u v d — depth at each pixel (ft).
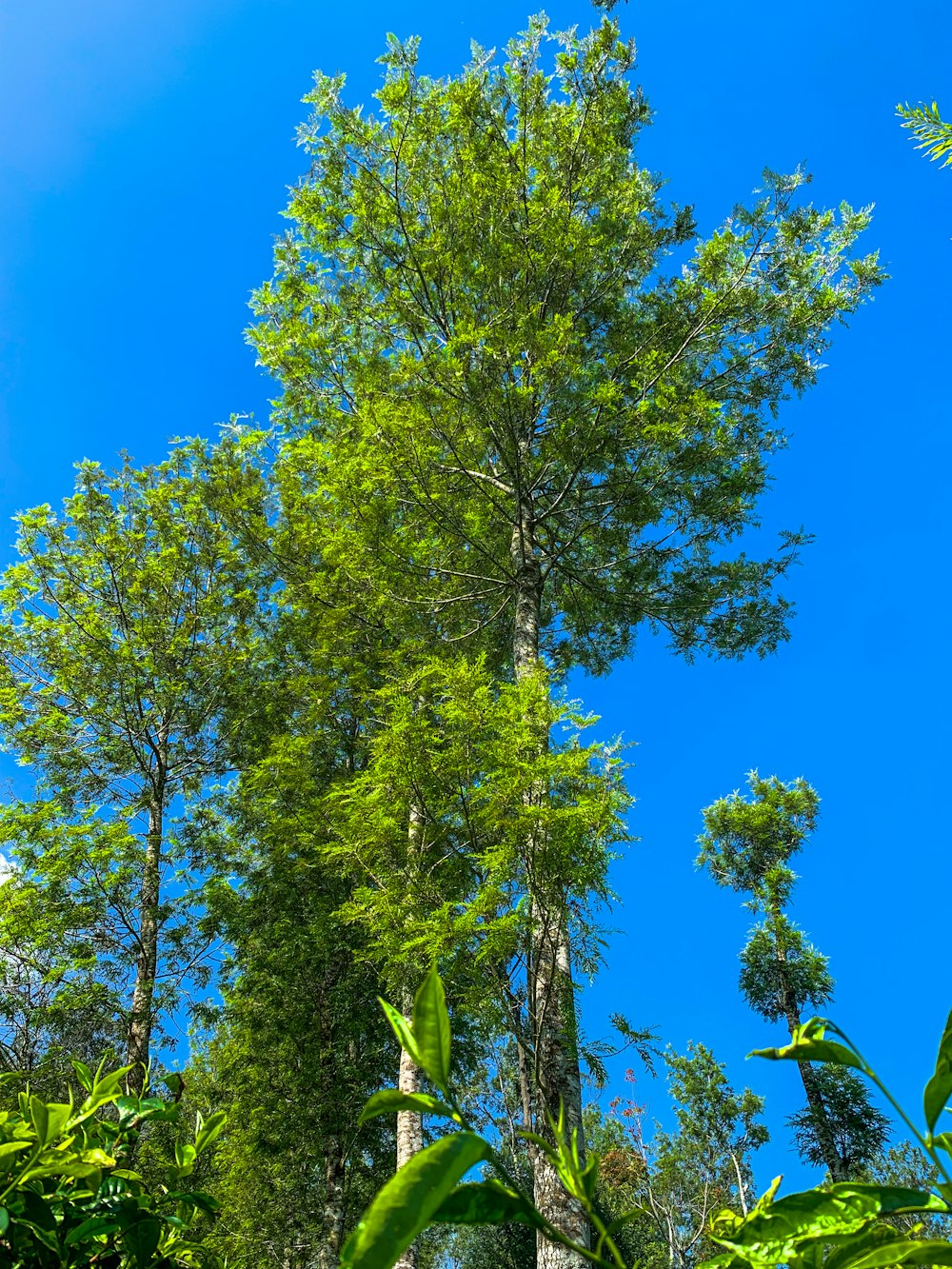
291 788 33.71
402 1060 28.14
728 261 26.84
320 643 33.94
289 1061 35.99
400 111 28.17
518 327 26.17
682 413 25.12
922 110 4.74
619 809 17.98
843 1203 2.63
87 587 40.60
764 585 30.96
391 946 18.92
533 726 18.94
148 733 39.09
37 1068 28.94
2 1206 3.89
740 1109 35.12
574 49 28.55
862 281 26.66
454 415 26.94
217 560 40.75
